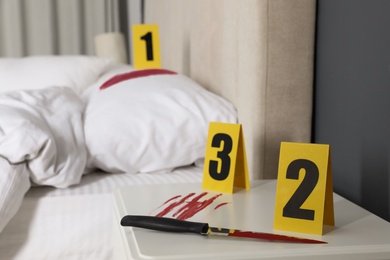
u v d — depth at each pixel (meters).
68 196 1.34
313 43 1.40
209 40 1.88
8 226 1.31
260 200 1.12
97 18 3.85
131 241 0.89
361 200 1.18
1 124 1.33
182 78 1.74
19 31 3.75
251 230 0.94
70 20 3.85
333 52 1.30
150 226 0.92
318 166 0.94
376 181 1.11
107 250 1.35
